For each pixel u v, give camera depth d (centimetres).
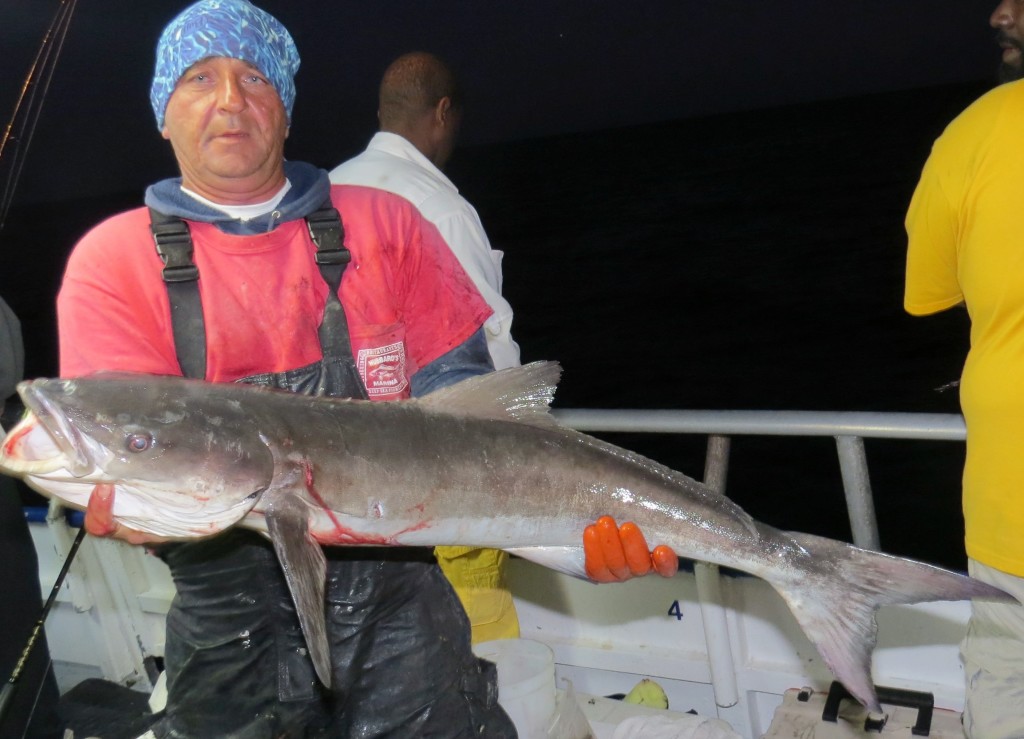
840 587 240
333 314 218
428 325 235
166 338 212
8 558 291
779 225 3634
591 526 225
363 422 212
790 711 312
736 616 336
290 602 227
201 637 229
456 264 238
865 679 239
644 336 2084
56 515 386
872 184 4594
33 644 256
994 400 238
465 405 225
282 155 219
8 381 289
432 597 240
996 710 253
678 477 239
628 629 362
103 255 210
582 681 370
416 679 232
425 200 334
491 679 253
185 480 193
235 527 219
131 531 204
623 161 9775
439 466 215
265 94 211
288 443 203
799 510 1043
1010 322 236
